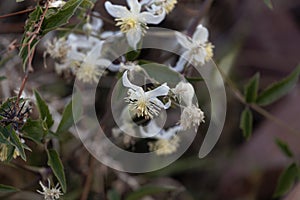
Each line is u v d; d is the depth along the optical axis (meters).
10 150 0.38
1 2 0.53
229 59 0.52
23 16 0.53
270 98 0.45
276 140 0.48
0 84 0.48
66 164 0.48
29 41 0.36
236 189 0.58
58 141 0.47
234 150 0.59
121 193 0.52
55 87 0.51
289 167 0.48
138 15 0.39
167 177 0.57
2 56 0.48
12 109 0.37
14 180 0.51
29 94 0.45
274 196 0.49
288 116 0.59
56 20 0.36
